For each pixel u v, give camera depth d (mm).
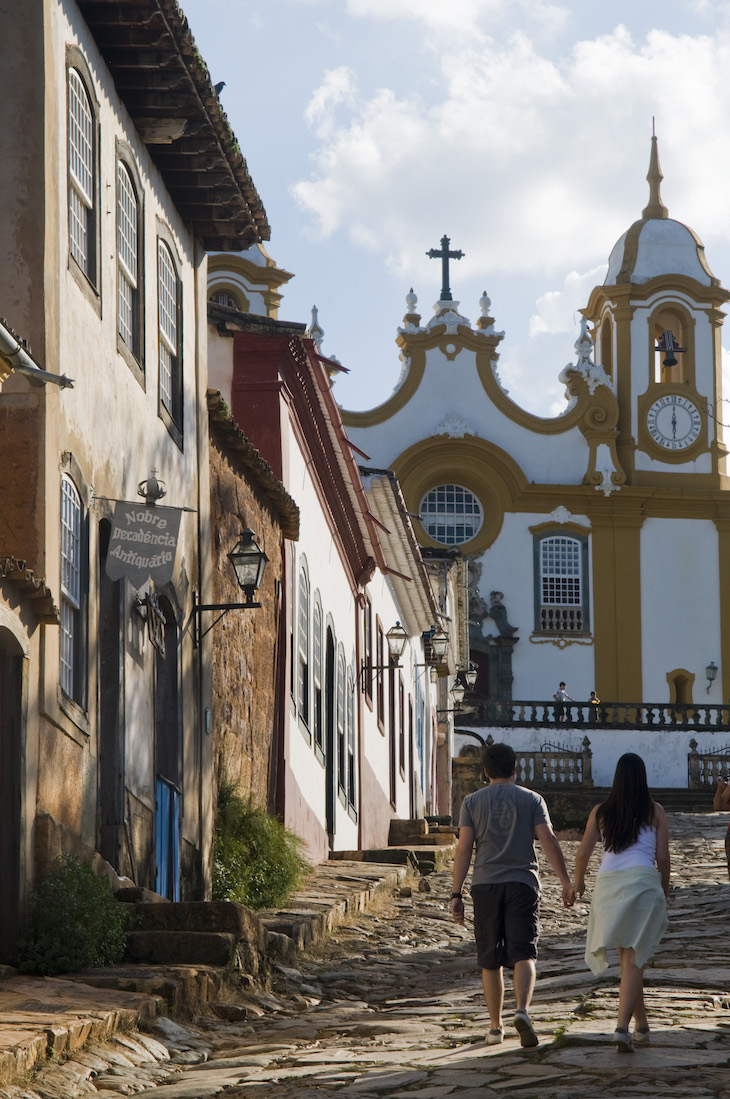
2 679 9398
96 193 11672
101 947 10016
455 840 30219
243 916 11023
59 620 10117
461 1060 8016
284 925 13477
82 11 11469
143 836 12406
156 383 13562
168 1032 8914
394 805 31969
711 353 62094
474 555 58812
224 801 15555
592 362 60719
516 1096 6938
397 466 58969
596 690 58625
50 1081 7367
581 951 14047
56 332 10422
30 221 10227
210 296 57219
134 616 12359
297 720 19438
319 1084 7613
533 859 8555
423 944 15312
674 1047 8047
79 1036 7977
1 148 10312
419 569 31078
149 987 9367
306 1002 10992
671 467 61031
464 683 47156
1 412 10070
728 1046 8070
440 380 59906
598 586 59219
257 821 15922
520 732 51438
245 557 14227
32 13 10367
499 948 8516
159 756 13539
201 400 15305
